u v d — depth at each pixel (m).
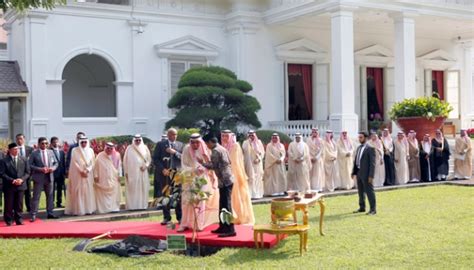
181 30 25.80
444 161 20.25
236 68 26.06
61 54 23.23
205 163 10.83
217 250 10.08
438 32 31.30
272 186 17.09
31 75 22.59
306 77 28.09
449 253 9.21
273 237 10.14
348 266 8.52
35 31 22.62
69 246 10.40
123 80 24.55
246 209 11.82
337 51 22.67
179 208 11.71
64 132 23.34
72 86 27.70
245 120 22.61
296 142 17.38
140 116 24.95
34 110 22.64
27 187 13.64
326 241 10.28
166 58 25.44
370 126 29.00
